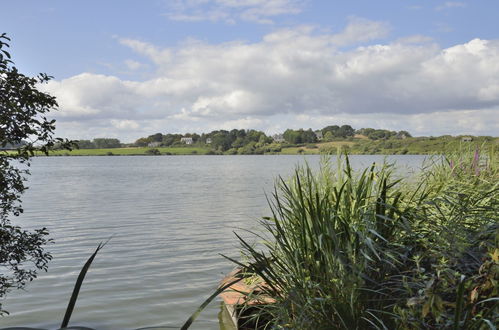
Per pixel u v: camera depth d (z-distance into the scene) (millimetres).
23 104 4324
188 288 9992
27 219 21078
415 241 4324
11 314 8391
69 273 11141
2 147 4250
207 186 43281
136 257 12953
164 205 26875
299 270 4297
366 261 3994
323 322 4004
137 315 8375
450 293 3848
